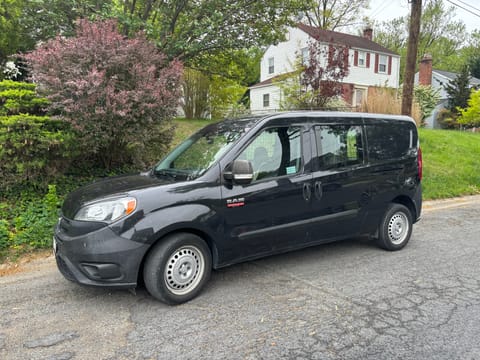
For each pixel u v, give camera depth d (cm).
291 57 2566
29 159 576
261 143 400
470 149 1334
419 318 325
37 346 284
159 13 971
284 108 1335
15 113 589
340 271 437
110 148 711
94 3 874
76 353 274
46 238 507
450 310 340
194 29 923
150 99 608
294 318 325
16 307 348
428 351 275
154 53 662
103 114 572
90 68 575
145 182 378
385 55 2725
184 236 349
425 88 2500
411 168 520
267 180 395
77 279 329
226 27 982
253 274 427
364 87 2598
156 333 301
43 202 594
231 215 371
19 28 922
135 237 324
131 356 270
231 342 288
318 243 446
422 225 662
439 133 1552
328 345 284
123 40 619
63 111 590
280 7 1013
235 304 352
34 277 423
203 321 321
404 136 521
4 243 487
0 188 600
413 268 448
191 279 358
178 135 1112
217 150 394
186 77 1647
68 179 679
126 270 324
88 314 334
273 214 398
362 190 469
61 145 588
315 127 439
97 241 321
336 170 446
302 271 437
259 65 3158
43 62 570
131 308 345
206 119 1719
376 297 366
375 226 496
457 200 897
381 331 304
